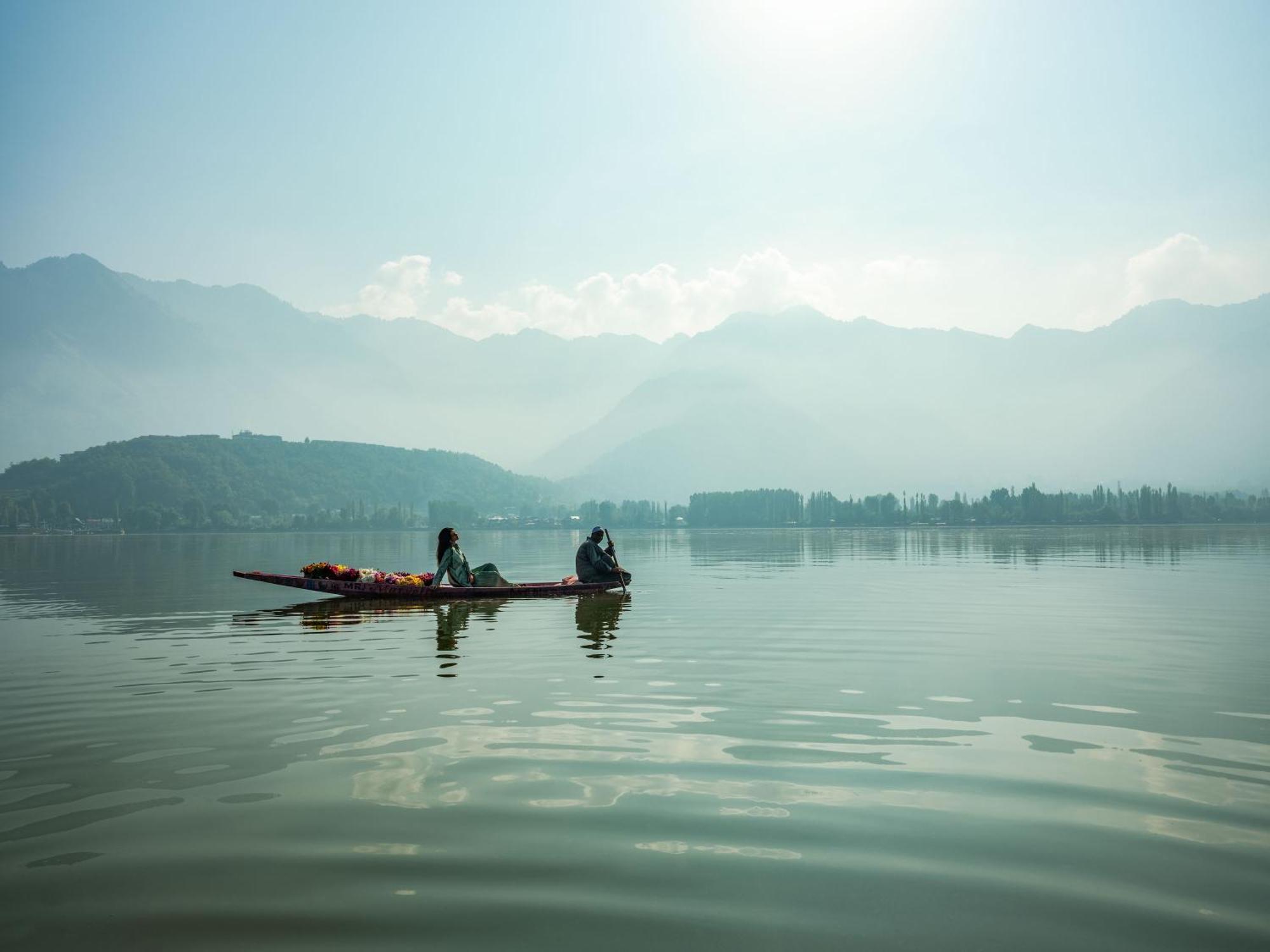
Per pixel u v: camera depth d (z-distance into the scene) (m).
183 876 4.03
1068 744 6.28
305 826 4.66
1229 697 7.89
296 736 6.61
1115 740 6.38
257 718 7.23
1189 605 16.67
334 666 9.80
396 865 4.14
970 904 3.72
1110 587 21.59
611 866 4.11
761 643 11.57
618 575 19.73
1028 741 6.35
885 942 3.39
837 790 5.21
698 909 3.67
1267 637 12.08
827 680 8.80
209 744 6.38
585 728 6.79
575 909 3.68
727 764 5.78
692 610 15.89
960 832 4.53
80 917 3.63
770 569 32.66
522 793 5.17
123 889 3.91
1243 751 6.07
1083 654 10.55
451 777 5.50
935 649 10.97
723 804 4.97
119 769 5.75
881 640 11.79
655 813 4.82
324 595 20.25
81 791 5.27
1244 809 4.86
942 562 36.75
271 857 4.24
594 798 5.07
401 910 3.68
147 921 3.60
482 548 80.81
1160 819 4.72
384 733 6.67
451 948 3.36
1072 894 3.81
